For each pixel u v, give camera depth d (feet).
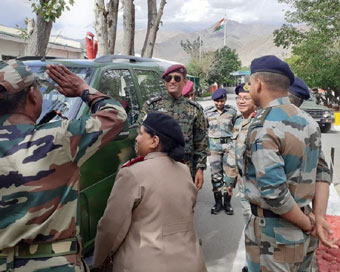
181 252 6.61
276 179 6.30
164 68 16.26
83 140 5.27
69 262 5.34
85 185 9.27
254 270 7.07
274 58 6.87
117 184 6.78
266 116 6.64
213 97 16.96
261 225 6.86
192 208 7.11
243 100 12.92
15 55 53.62
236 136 14.21
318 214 7.04
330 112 46.96
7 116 5.15
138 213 6.62
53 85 10.37
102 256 6.95
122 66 12.86
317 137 6.85
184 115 11.72
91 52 27.22
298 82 8.24
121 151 11.07
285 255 6.75
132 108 12.57
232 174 15.85
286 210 6.41
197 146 12.26
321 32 68.39
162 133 6.95
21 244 5.12
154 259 6.44
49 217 5.15
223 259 13.03
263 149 6.42
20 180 4.96
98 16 25.88
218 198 17.66
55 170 5.14
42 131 5.14
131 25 29.09
